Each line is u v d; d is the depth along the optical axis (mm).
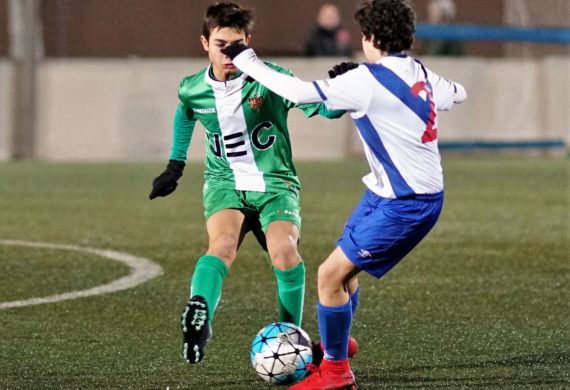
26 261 23844
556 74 55594
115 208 33406
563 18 61938
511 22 63062
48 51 61344
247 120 15352
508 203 35469
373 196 13453
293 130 50844
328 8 52281
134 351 15711
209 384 13898
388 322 17781
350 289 14609
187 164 48844
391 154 13172
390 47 13406
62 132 49188
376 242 13195
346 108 13148
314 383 13367
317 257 24766
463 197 37219
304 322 17875
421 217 13203
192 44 64438
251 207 15547
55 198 35906
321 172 45250
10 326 17359
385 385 13820
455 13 65688
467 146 52594
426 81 13523
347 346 13430
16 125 49094
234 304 19297
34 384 13875
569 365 14820
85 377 14219
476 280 21781
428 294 20266
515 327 17422
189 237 27562
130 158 49469
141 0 63156
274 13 64125
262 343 13742
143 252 25203
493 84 53562
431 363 14977
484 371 14492
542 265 23672
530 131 54969
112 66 49156
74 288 20750
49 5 61250
